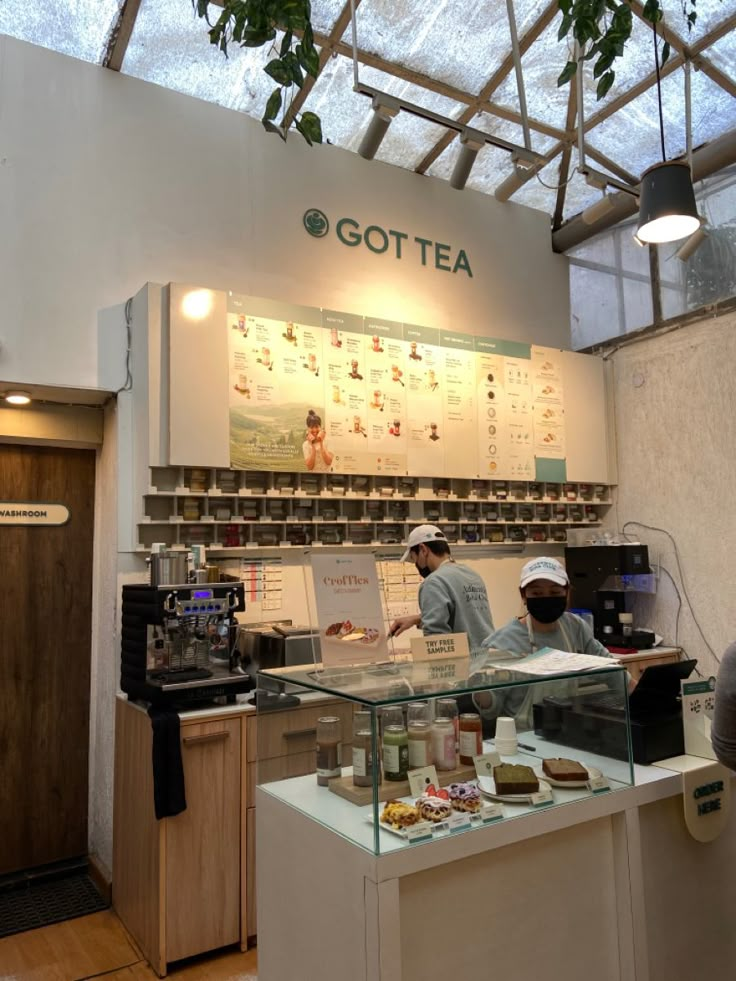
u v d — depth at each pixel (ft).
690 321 14.28
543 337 16.42
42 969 8.59
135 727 9.55
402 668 6.02
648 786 5.84
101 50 11.48
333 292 13.53
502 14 11.70
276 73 5.48
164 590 9.06
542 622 7.75
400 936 4.50
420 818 4.80
